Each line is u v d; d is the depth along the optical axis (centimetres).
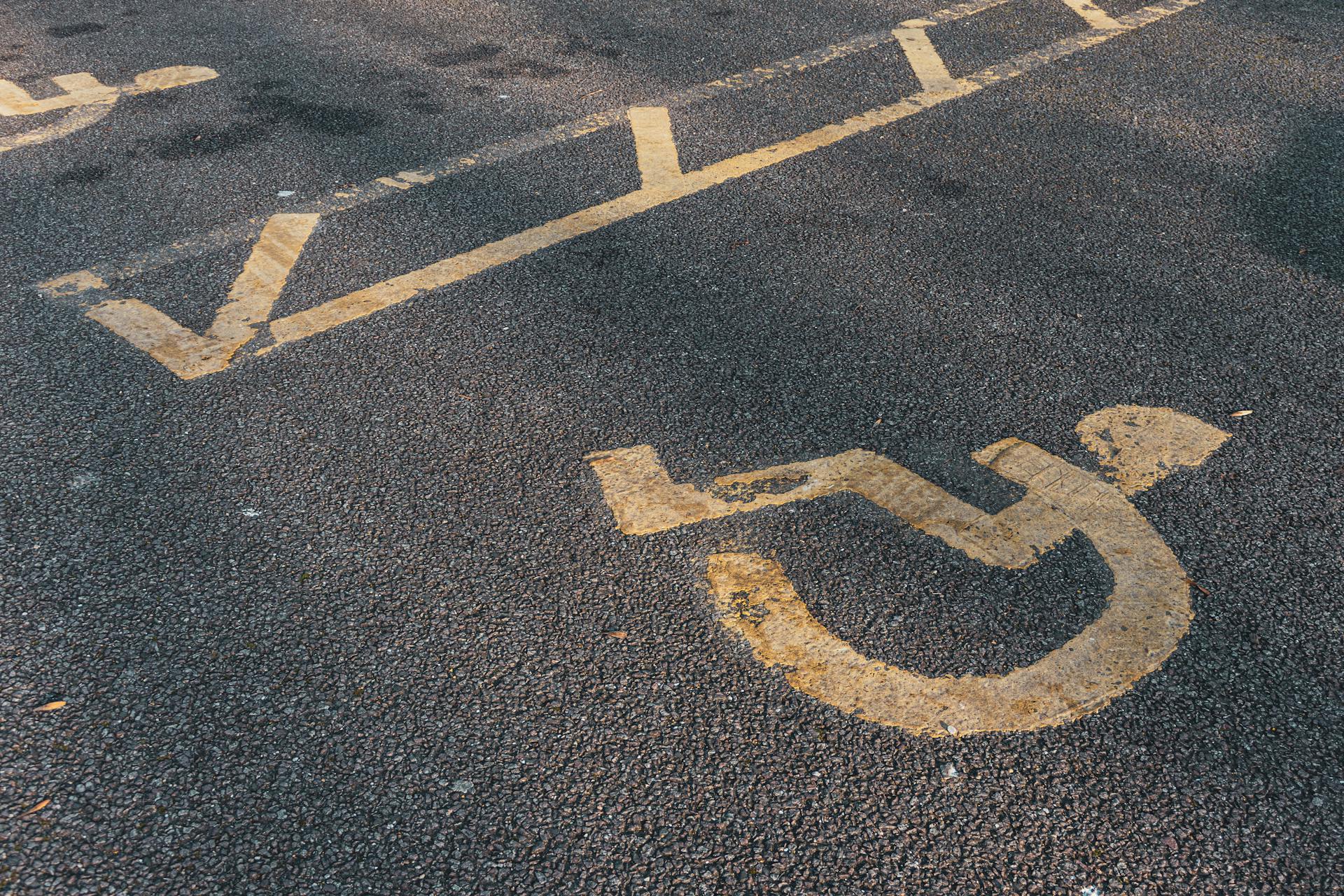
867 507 331
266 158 568
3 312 433
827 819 246
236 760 259
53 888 232
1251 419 365
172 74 676
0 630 291
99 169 555
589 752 261
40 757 259
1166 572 307
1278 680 276
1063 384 383
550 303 437
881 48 693
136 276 461
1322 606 295
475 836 243
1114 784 252
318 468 349
